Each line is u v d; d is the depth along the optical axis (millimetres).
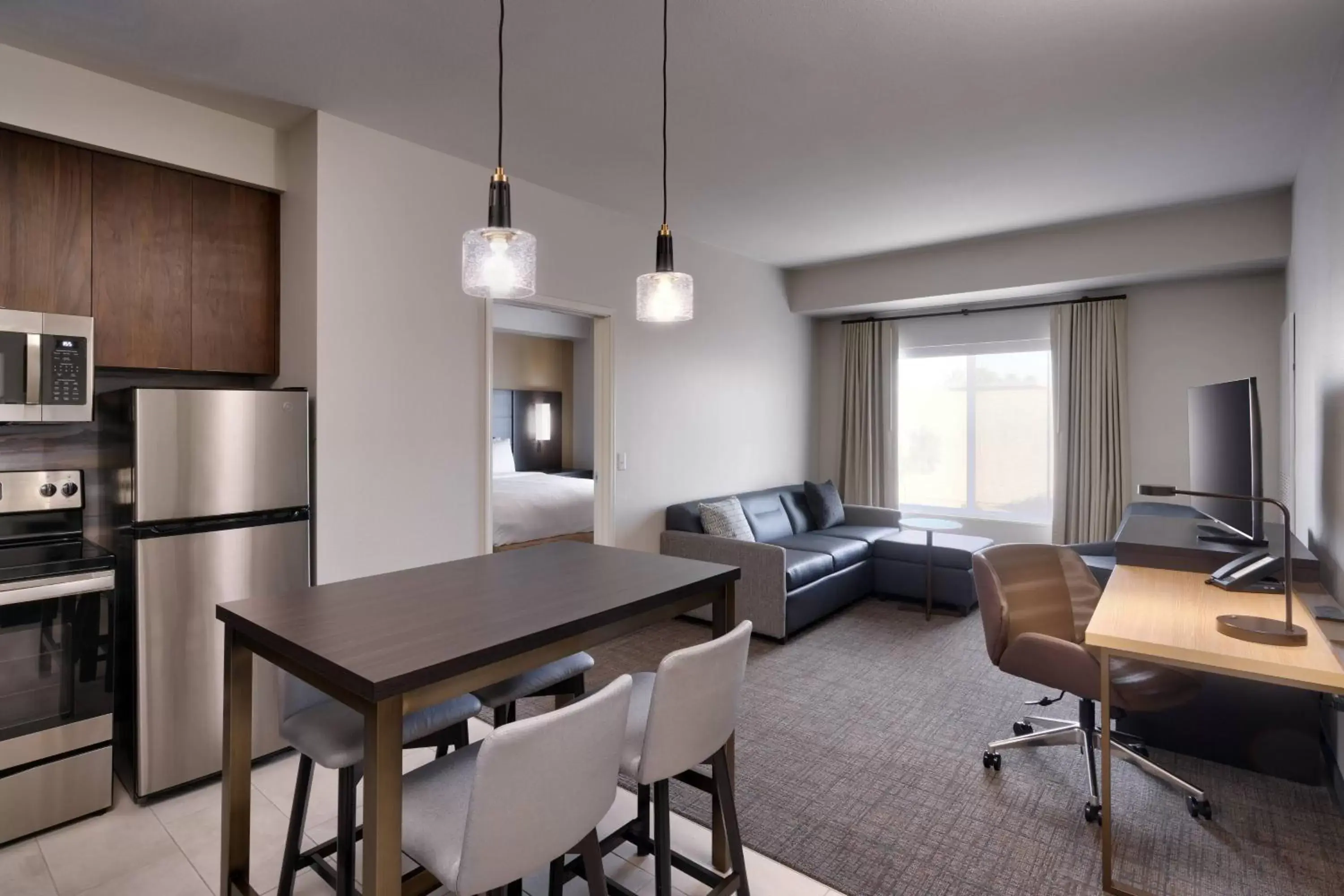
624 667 3699
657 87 2684
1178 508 4492
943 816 2281
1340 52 2416
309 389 2914
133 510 2395
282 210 3086
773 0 2115
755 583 4098
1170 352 4961
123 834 2240
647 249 4520
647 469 4594
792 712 3096
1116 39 2348
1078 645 2330
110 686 2359
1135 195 3975
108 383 2863
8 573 2139
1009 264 4930
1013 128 3068
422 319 3254
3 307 2357
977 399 5938
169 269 2779
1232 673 1712
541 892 1926
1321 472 2727
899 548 4941
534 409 8438
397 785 1176
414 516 3221
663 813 1628
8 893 1937
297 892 1924
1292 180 3734
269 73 2559
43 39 2305
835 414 6523
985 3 2137
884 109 2877
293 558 2742
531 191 3764
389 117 2943
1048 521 5621
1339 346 2416
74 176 2541
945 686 3398
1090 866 2021
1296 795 2404
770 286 5816
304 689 1726
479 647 1278
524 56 2443
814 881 1967
